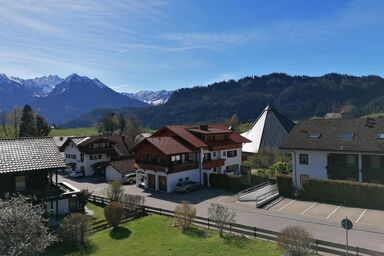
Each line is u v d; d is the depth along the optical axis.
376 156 44.22
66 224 31.62
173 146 56.03
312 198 45.19
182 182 55.28
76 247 30.92
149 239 31.72
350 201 42.31
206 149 59.59
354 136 47.09
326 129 50.69
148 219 38.25
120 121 154.38
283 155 72.38
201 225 34.69
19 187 36.47
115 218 35.72
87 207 46.22
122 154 83.56
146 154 57.72
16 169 35.28
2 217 18.53
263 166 71.94
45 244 19.91
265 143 81.19
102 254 29.05
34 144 39.62
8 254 17.33
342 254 24.84
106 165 71.12
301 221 35.47
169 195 51.81
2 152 36.84
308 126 52.81
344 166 46.19
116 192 46.03
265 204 43.84
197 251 27.56
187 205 34.69
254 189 50.91
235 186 54.38
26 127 128.25
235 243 28.66
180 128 62.84
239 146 66.56
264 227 33.69
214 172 59.75
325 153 47.31
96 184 66.56
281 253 25.72
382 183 43.56
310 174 48.62
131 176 65.88
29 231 19.23
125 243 31.25
